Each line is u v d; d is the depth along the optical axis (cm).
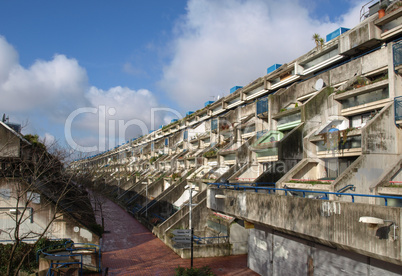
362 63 1789
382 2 2145
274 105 2378
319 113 1978
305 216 1179
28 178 2119
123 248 2455
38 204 1978
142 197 4472
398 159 1312
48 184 2575
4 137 1997
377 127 1380
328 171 1741
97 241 2038
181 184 3641
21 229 1942
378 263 1059
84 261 1842
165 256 2212
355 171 1328
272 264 1652
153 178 4888
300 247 1442
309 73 2347
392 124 1419
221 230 2375
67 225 2009
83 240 2017
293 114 2188
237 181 2423
